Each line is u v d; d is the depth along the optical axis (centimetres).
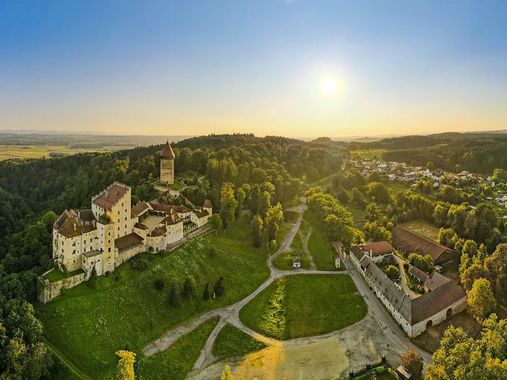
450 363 8462
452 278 15250
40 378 8981
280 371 10031
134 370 9775
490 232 17500
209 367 10244
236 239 17438
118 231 13650
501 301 12662
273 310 12750
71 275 11550
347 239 17250
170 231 15075
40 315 10450
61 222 12269
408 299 11888
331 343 11138
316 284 14450
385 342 11162
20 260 12656
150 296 12319
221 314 12550
